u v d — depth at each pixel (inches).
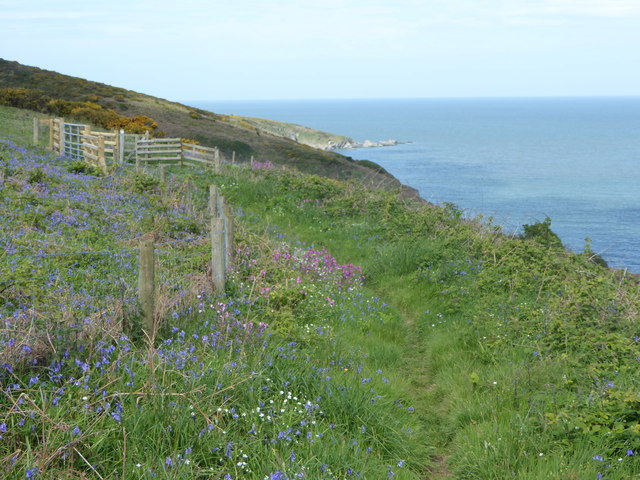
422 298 493.7
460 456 248.2
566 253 577.9
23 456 183.8
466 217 778.2
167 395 223.9
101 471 190.1
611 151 7234.3
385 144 7386.8
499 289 470.3
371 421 257.9
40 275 321.4
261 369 267.6
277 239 606.9
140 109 2320.4
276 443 218.4
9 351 226.8
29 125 1330.0
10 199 522.0
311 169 2046.0
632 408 246.4
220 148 2054.6
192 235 509.7
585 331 355.9
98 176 787.4
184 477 188.5
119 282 320.2
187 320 310.3
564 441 235.3
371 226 728.3
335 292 475.2
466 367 347.6
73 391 219.6
